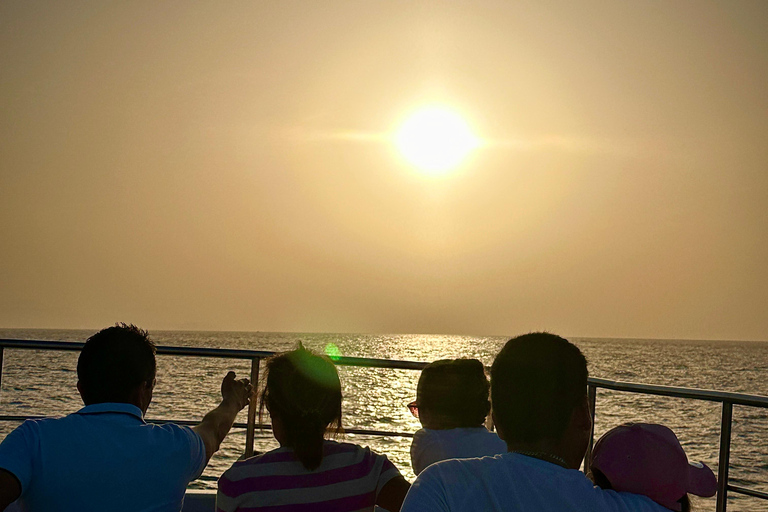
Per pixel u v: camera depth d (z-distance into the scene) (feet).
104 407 6.15
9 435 5.81
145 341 6.56
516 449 4.57
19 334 599.16
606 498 4.36
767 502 43.55
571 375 4.52
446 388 8.13
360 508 6.29
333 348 6.95
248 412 11.05
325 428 6.49
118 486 5.81
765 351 384.47
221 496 6.27
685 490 4.52
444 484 4.42
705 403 88.69
